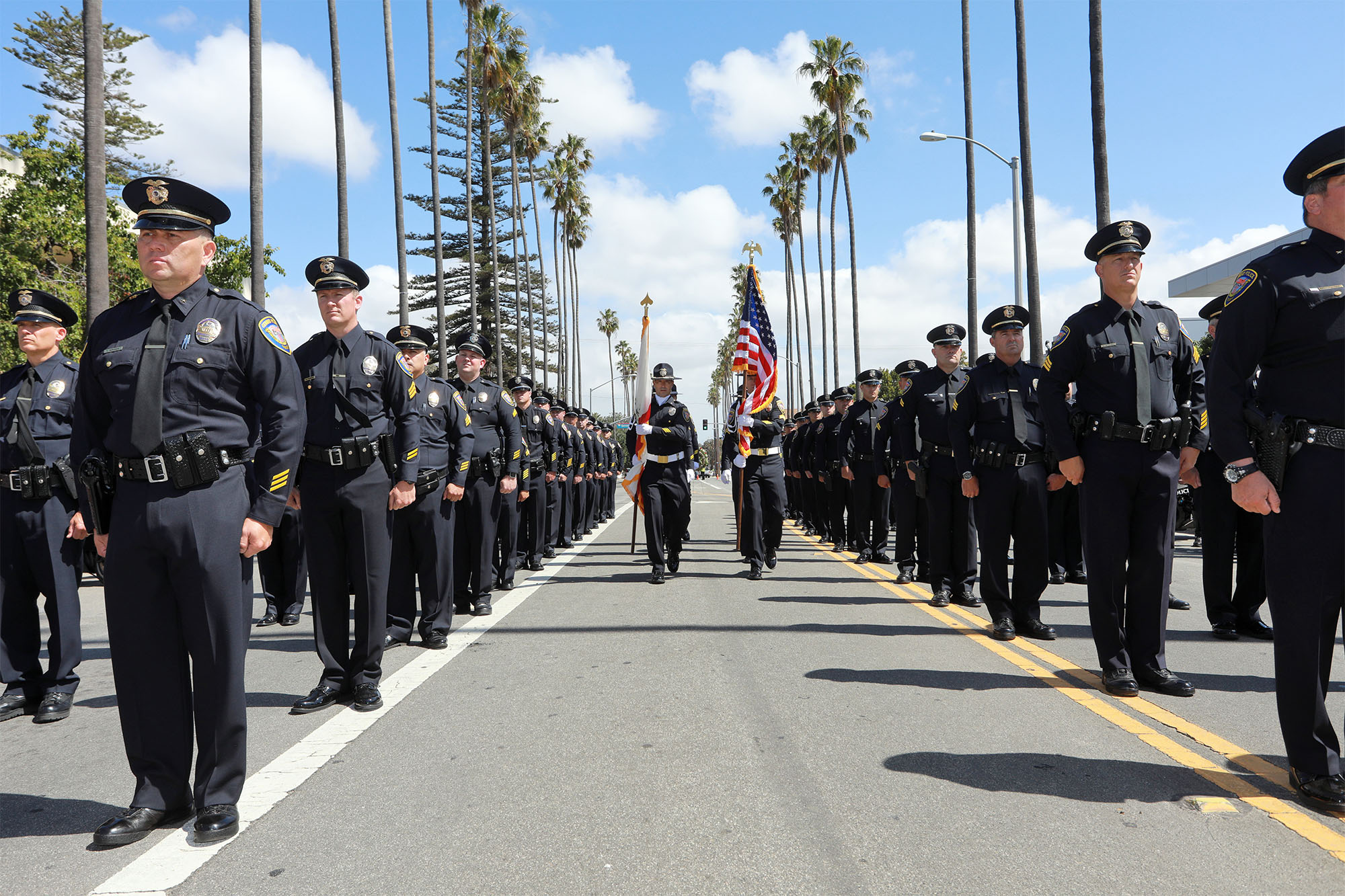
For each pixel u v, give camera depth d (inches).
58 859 115.3
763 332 388.2
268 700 193.0
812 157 1680.6
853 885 104.0
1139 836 117.3
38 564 189.5
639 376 373.4
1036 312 616.7
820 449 505.0
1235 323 133.8
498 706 181.8
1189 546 502.0
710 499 1302.9
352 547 189.9
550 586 356.5
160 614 125.5
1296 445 129.3
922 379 309.7
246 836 120.6
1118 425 189.0
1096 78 483.8
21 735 176.6
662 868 108.7
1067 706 178.7
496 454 295.4
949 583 307.0
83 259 781.9
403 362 201.2
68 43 1471.5
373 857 113.2
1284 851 112.6
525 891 103.5
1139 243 190.1
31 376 193.8
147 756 125.3
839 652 228.4
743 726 165.6
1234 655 225.5
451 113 2044.8
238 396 129.3
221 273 852.0
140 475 122.8
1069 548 359.6
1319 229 131.4
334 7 663.8
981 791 133.0
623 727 165.8
